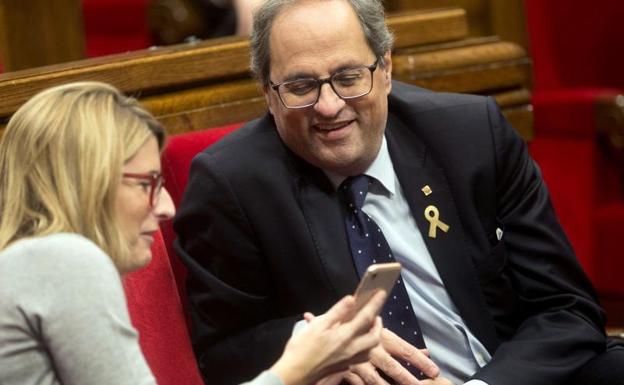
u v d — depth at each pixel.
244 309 6.11
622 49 11.66
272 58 5.84
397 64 7.91
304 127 5.84
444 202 6.20
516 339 6.21
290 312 6.12
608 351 6.32
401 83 6.64
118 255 4.63
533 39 11.66
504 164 6.34
